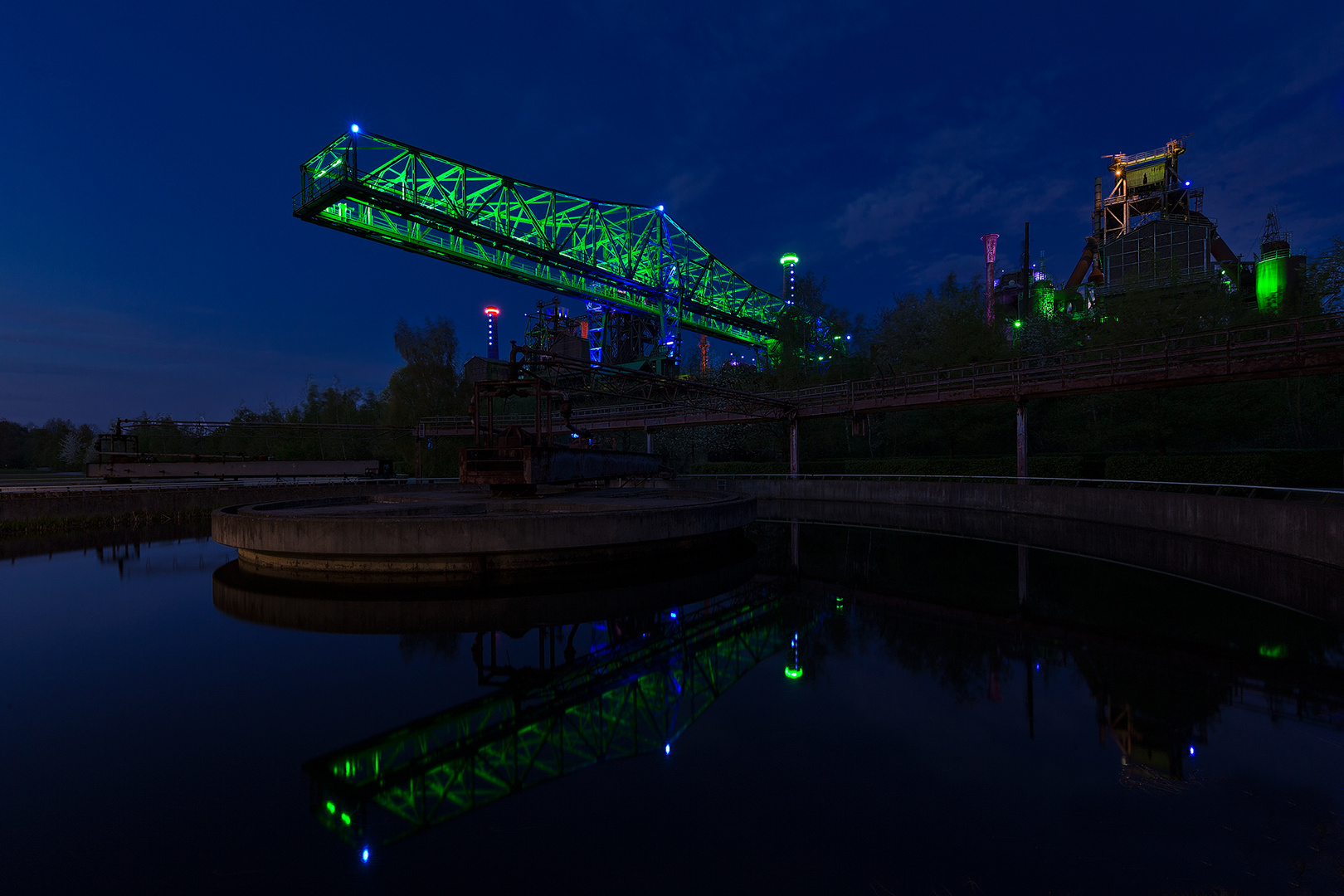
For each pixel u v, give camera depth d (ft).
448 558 40.29
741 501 55.06
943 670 24.53
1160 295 90.22
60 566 49.16
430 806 14.93
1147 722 19.20
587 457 66.69
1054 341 114.01
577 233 222.07
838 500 101.14
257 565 44.32
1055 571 43.21
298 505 57.62
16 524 69.15
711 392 86.63
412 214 172.24
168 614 33.40
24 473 231.91
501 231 195.72
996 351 112.57
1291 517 42.39
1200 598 34.47
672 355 232.73
